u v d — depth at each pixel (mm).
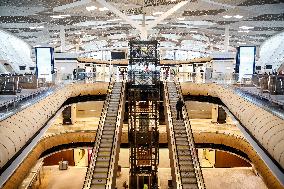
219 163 29188
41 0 24359
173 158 16266
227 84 24766
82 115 33688
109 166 15633
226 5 26875
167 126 19422
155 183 22594
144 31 29047
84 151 33125
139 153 24469
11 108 12898
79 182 23672
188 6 28328
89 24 38500
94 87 26766
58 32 42719
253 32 41938
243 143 21516
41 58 25391
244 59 26375
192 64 41688
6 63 39094
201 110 33375
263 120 11898
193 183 14805
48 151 22406
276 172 9617
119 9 29625
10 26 35875
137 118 24516
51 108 16359
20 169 13375
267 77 19938
